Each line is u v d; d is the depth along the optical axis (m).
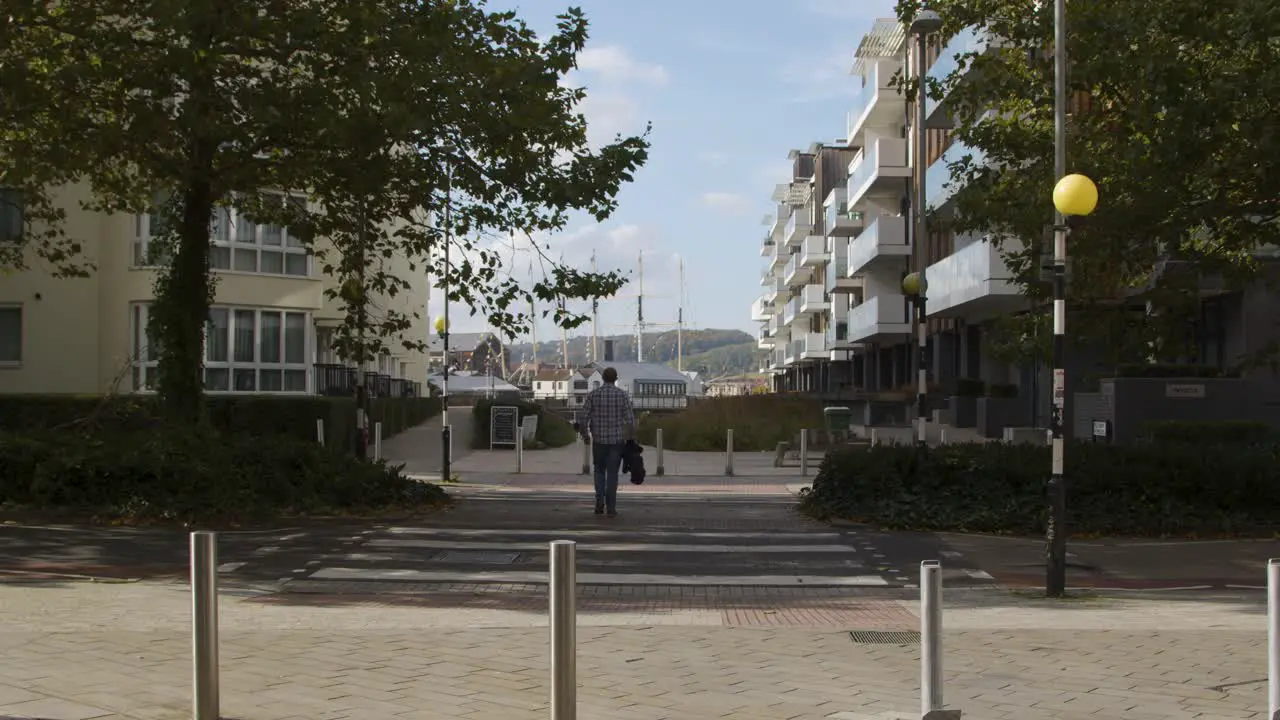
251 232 29.39
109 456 14.44
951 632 7.92
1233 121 13.63
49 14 14.05
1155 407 20.94
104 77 14.05
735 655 7.04
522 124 14.27
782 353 101.50
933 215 17.50
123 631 7.43
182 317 16.75
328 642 7.24
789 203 95.50
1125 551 13.08
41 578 10.16
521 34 15.60
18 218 28.00
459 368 130.12
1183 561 12.38
